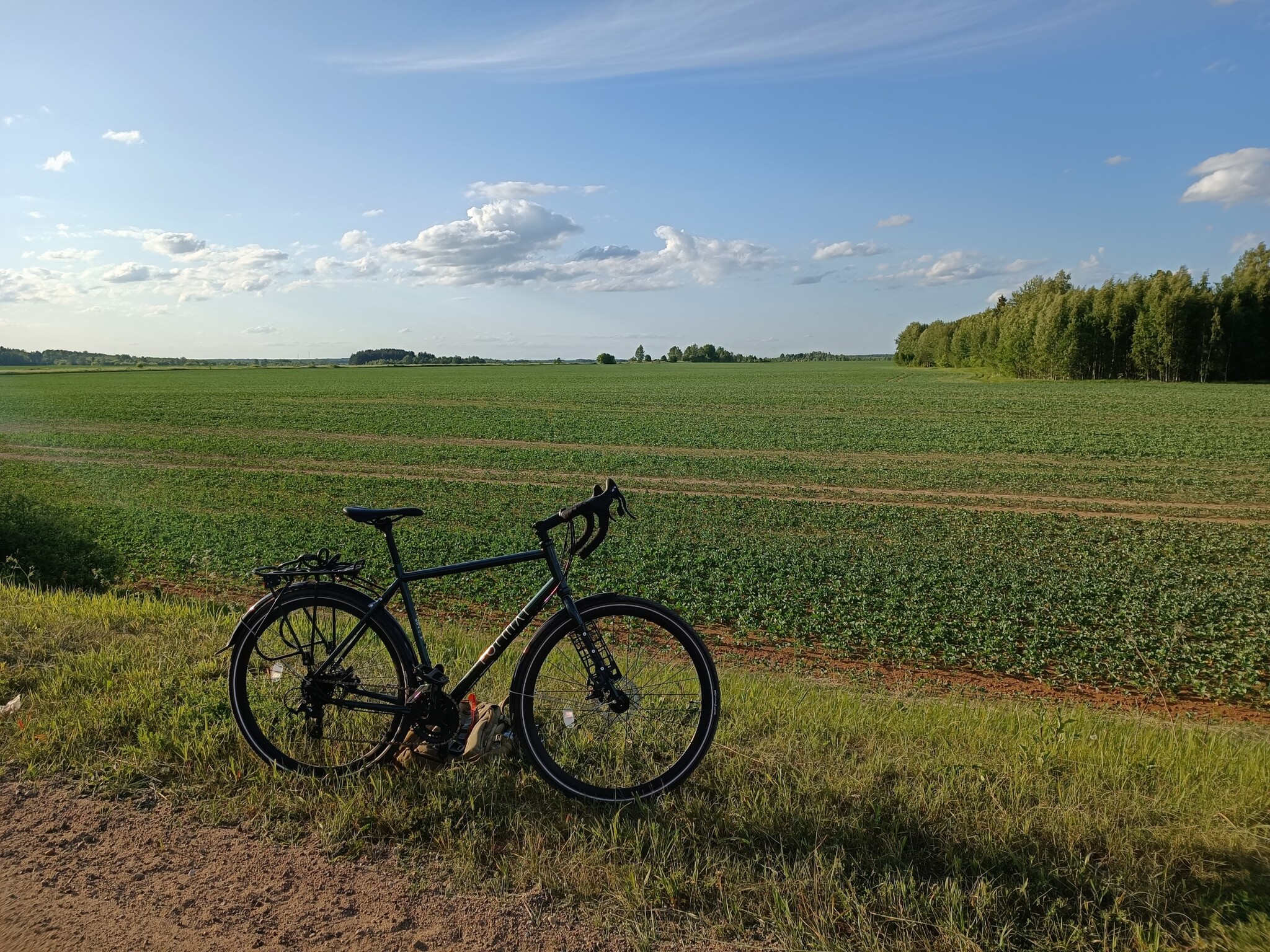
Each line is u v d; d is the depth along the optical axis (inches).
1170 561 610.5
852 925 103.3
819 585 523.2
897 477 1039.6
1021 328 3577.8
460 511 810.8
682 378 4222.4
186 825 125.4
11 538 489.4
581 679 146.5
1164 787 145.1
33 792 134.1
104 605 250.5
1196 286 3184.1
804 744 158.9
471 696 147.4
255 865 115.2
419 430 1633.9
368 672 147.6
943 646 411.8
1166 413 1819.6
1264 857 118.4
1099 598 499.8
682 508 823.1
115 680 176.4
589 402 2402.8
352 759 144.9
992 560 605.0
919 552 631.2
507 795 134.1
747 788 135.6
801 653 402.6
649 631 173.2
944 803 131.3
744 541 662.5
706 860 115.8
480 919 103.9
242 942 99.3
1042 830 124.0
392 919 103.7
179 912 105.0
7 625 211.6
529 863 114.2
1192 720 325.7
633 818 129.1
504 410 2118.6
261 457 1242.0
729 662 386.9
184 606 272.1
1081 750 166.2
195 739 148.1
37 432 1599.4
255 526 708.7
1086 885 111.2
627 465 1154.0
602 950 98.7
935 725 195.5
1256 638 421.4
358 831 123.0
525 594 483.5
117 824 125.2
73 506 805.2
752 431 1581.0
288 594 146.3
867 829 124.3
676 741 144.5
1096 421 1689.2
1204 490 933.8
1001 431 1542.8
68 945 98.7
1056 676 378.0
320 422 1800.0
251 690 151.8
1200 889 111.5
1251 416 1728.6
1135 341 3107.8
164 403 2381.9
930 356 5787.4
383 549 611.8
